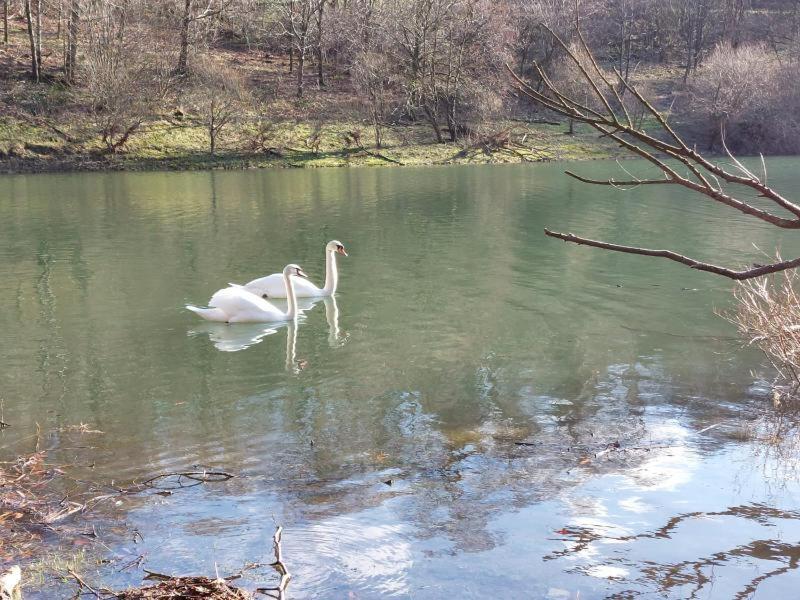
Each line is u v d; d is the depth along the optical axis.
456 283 19.39
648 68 84.69
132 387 12.10
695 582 6.56
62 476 8.87
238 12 77.25
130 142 55.31
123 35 58.41
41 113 55.84
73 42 60.28
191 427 10.41
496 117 66.38
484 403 11.27
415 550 7.12
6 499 8.25
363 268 21.38
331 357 13.61
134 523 7.71
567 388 11.88
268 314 16.05
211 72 57.94
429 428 10.30
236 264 21.88
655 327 15.30
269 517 7.80
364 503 8.10
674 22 91.25
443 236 26.50
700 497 8.16
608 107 3.82
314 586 6.55
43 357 13.63
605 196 38.19
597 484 8.50
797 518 7.68
